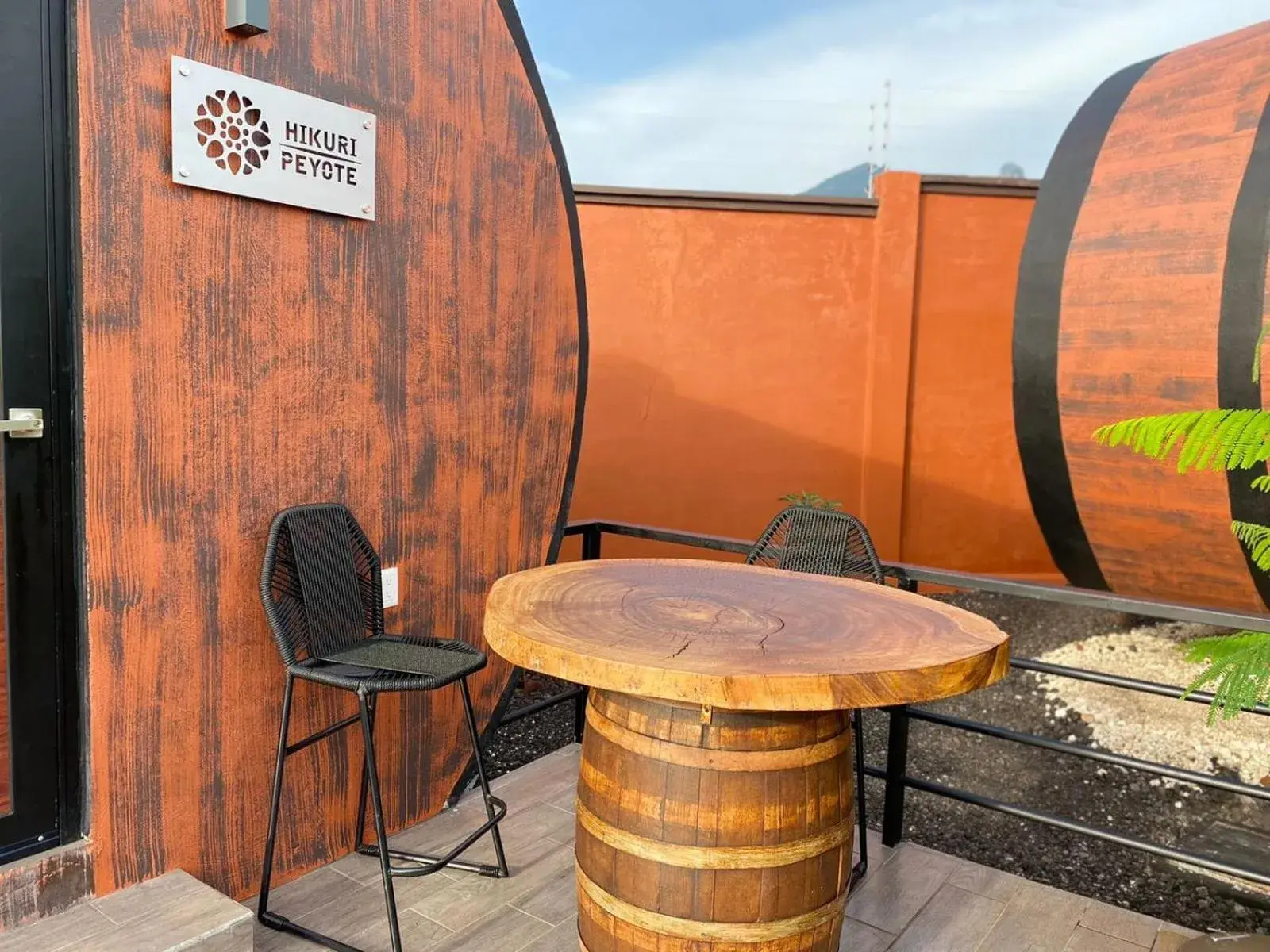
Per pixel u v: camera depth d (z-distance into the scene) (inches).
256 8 78.5
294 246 87.7
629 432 237.3
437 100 100.1
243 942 73.7
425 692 105.7
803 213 239.1
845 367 243.1
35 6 68.8
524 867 96.8
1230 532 152.9
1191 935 88.3
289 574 87.2
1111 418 165.6
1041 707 181.8
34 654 72.1
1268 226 141.7
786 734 63.8
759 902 63.6
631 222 234.5
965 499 248.1
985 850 134.3
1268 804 145.9
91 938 69.7
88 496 73.4
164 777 80.4
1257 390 143.3
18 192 68.9
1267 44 153.8
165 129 76.4
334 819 96.5
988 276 243.4
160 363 77.7
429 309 101.7
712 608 76.2
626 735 65.5
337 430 93.1
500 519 113.8
